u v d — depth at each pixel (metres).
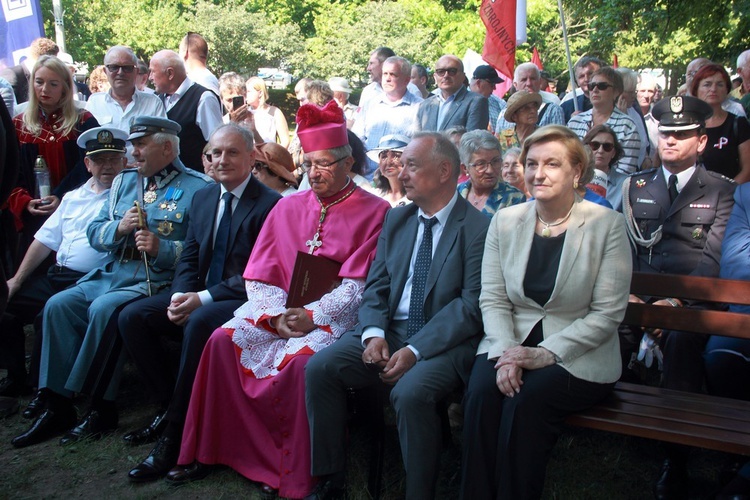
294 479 3.19
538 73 6.54
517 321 3.13
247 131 3.87
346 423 3.20
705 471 3.37
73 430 3.80
